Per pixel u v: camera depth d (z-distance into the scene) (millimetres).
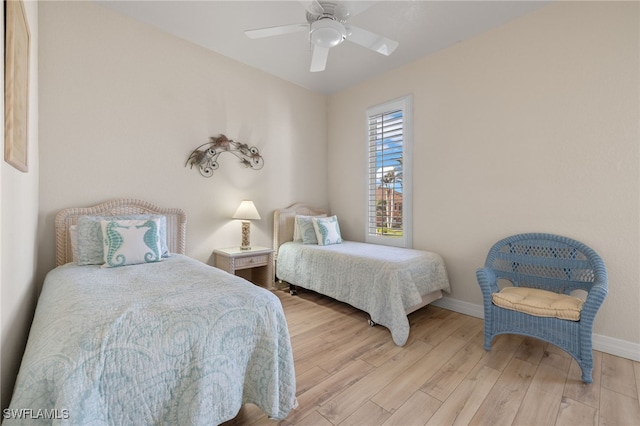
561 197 2342
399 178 3512
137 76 2686
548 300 2008
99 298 1342
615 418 1471
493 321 2148
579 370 1905
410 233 3377
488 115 2742
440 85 3098
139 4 2463
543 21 2408
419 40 2898
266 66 3545
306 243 3545
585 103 2221
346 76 3764
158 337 1109
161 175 2846
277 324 1427
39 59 2188
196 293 1424
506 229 2645
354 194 4074
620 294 2098
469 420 1470
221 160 3289
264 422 1461
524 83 2518
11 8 1151
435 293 2914
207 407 1134
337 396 1660
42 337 1074
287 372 1423
